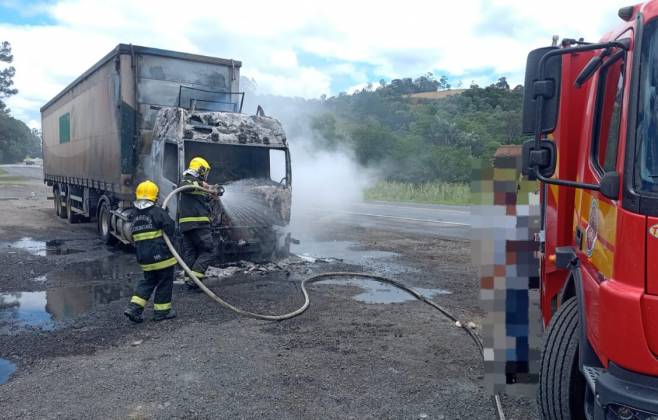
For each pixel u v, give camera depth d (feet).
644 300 7.93
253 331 19.52
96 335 19.16
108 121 36.19
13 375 15.58
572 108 12.25
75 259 33.42
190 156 30.78
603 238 9.11
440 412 13.30
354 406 13.62
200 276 25.36
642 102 8.23
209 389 14.60
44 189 108.88
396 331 19.52
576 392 10.86
